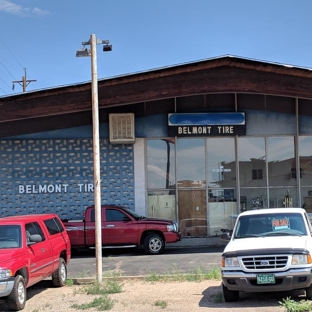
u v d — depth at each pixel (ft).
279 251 28.94
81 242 60.59
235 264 29.53
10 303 31.48
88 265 53.06
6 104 58.85
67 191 69.05
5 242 34.50
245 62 59.67
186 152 70.85
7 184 69.00
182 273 44.29
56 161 69.36
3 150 69.31
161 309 30.12
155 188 70.23
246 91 60.59
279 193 70.95
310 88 60.90
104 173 69.67
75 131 69.77
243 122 69.92
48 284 42.50
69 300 34.88
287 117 71.31
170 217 70.03
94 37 42.01
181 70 59.88
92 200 69.21
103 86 59.57
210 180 70.79
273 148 71.41
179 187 70.38
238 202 70.38
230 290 30.32
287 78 60.85
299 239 31.32
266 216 34.53
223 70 60.59
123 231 60.75
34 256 35.09
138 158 69.87
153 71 59.06
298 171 70.74
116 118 68.69
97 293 36.81
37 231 37.93
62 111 59.16
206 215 70.33
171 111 70.08
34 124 68.85
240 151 71.20
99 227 40.75
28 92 58.34
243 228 34.12
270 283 28.71
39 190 68.90
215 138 71.31
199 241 69.51
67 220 61.98
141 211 69.26
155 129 70.18
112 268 50.34
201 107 70.49
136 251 64.80
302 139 71.41
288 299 28.73
